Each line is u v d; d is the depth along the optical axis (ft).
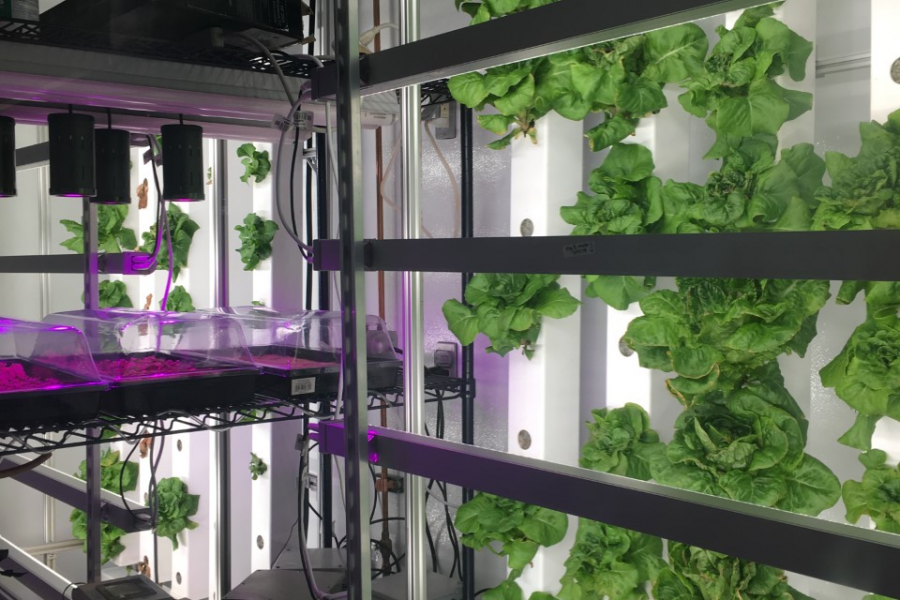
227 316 7.29
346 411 4.50
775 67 4.95
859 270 2.85
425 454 4.37
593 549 5.88
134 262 8.10
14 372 5.53
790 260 3.01
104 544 11.36
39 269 9.17
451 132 7.75
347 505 4.52
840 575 2.93
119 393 5.57
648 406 5.71
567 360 6.30
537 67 5.91
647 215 5.61
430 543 7.97
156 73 5.58
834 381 4.61
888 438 4.46
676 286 5.55
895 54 4.29
